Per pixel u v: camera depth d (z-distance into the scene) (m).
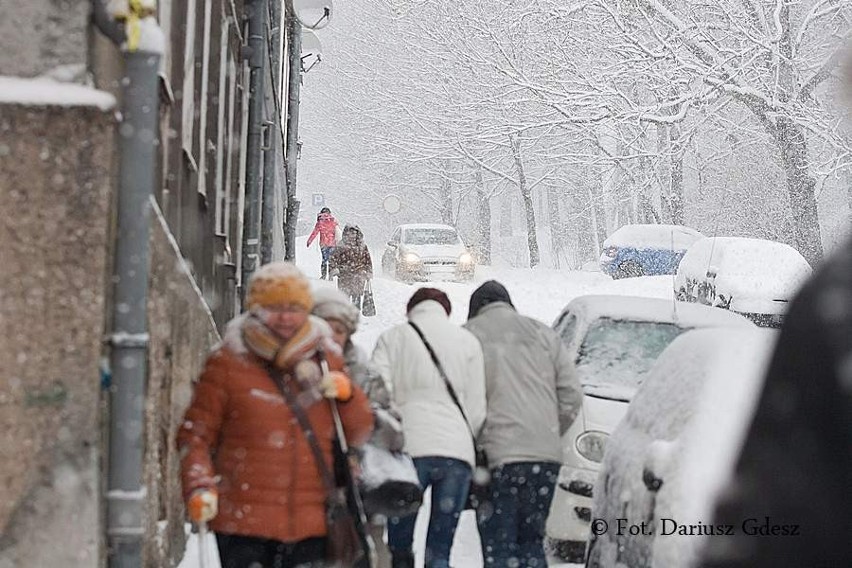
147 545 11.79
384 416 12.59
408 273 63.84
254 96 28.81
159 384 12.65
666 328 19.42
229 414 10.29
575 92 65.50
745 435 3.44
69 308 9.72
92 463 9.72
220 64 22.27
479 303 15.09
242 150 29.59
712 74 61.47
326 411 10.39
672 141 68.88
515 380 14.25
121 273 10.30
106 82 10.82
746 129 76.50
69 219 9.72
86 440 9.70
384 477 12.27
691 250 49.41
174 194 15.60
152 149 10.38
